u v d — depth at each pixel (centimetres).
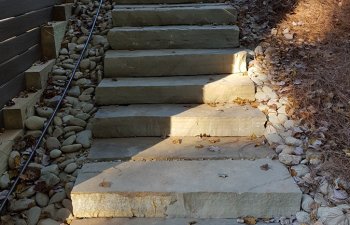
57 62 397
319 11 447
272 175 271
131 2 471
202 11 424
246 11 471
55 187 277
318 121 315
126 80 369
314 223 243
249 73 373
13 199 266
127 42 403
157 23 428
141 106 349
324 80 348
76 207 258
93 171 279
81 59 397
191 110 336
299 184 265
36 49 380
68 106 349
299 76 360
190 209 257
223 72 379
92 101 357
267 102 342
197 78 370
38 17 386
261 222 253
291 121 320
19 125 313
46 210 262
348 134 299
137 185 261
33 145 308
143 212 258
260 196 253
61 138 320
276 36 421
